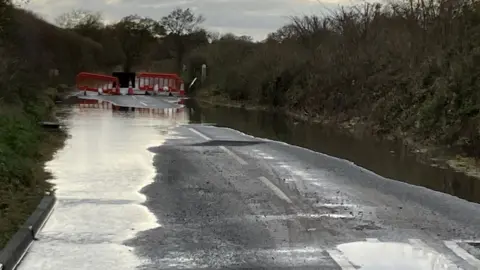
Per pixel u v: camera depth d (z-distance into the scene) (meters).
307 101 37.09
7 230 7.84
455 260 7.34
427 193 11.49
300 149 17.97
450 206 10.36
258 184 12.11
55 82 52.88
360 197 11.03
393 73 29.31
